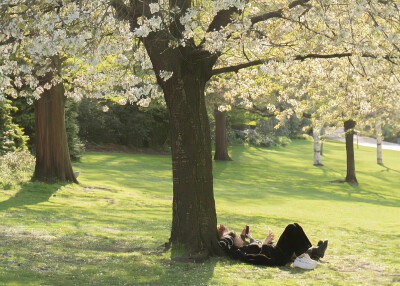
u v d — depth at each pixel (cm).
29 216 1540
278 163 5375
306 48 1037
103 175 3297
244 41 953
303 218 1972
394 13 909
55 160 2434
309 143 7781
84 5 885
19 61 1002
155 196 2495
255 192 3097
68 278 761
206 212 985
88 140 5412
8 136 2861
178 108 973
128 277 788
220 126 5097
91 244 1104
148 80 1160
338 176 4638
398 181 4634
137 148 5616
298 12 1034
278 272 871
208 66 982
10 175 2345
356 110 2167
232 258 985
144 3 909
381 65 1016
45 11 915
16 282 696
